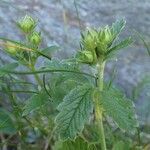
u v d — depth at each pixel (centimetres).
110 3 27
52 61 13
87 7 27
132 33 25
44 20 25
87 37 12
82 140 14
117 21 12
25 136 17
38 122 17
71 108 12
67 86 14
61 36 24
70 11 26
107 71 23
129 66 23
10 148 18
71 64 13
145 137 18
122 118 12
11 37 23
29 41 15
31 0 26
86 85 12
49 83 14
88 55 12
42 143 18
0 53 21
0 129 16
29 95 18
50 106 17
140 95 21
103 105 12
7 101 19
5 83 16
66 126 11
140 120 19
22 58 14
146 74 21
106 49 12
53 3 26
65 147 14
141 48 24
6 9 25
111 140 16
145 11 27
